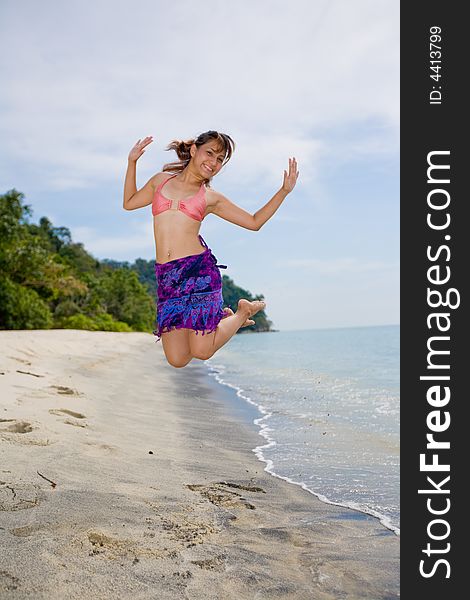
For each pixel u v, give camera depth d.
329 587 3.03
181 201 3.85
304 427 7.65
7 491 3.80
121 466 4.86
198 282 3.83
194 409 9.09
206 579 2.93
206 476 4.98
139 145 4.01
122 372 13.85
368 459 5.88
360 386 12.58
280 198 3.86
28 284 39.69
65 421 6.30
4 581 2.66
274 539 3.62
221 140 3.83
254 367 19.05
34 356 13.19
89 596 2.62
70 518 3.46
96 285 69.69
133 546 3.21
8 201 35.94
